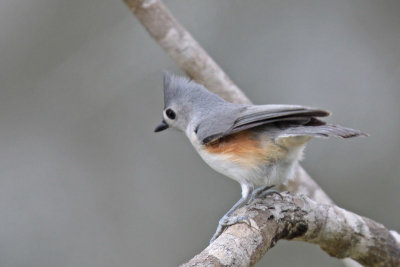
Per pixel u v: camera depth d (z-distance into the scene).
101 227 11.46
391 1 12.25
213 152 7.04
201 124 7.21
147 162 11.87
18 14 12.20
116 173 11.80
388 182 11.23
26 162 11.84
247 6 12.34
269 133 6.86
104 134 11.93
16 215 11.53
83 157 11.88
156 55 11.81
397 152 11.37
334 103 11.88
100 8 12.14
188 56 8.29
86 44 11.97
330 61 12.11
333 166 11.40
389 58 12.05
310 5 12.49
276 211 6.02
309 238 6.48
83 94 11.92
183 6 12.20
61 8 12.20
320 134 6.32
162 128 8.07
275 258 10.95
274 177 6.94
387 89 11.82
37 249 11.38
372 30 12.26
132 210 11.65
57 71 11.90
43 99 11.94
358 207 11.20
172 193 11.67
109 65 11.88
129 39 11.89
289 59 12.15
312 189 8.23
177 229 11.49
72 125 11.94
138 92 11.97
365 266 6.98
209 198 11.69
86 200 11.66
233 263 5.23
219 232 6.19
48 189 11.70
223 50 12.09
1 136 11.89
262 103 11.94
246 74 12.06
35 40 12.11
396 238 6.89
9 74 12.01
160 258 11.28
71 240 11.44
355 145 11.49
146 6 8.16
